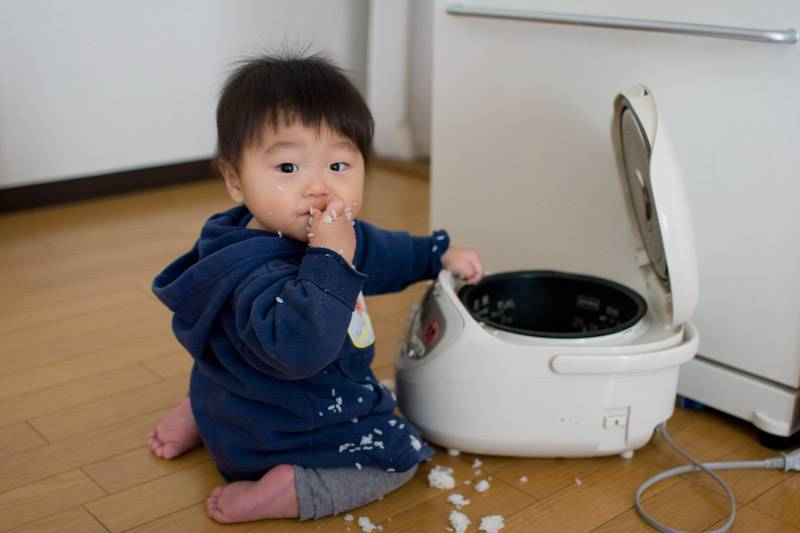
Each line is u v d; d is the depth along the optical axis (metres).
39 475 1.04
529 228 1.37
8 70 1.95
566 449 1.05
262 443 0.96
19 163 2.02
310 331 0.85
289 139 0.92
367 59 2.51
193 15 2.18
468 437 1.05
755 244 1.08
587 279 1.17
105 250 1.80
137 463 1.07
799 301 1.06
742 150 1.07
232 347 0.96
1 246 1.82
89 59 2.06
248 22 2.27
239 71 0.99
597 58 1.21
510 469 1.06
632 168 1.09
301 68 0.96
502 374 1.02
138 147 2.19
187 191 2.23
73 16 2.01
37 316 1.48
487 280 1.17
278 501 0.94
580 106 1.25
